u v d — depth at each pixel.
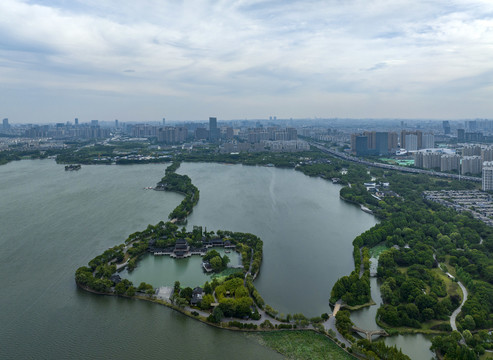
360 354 199.62
